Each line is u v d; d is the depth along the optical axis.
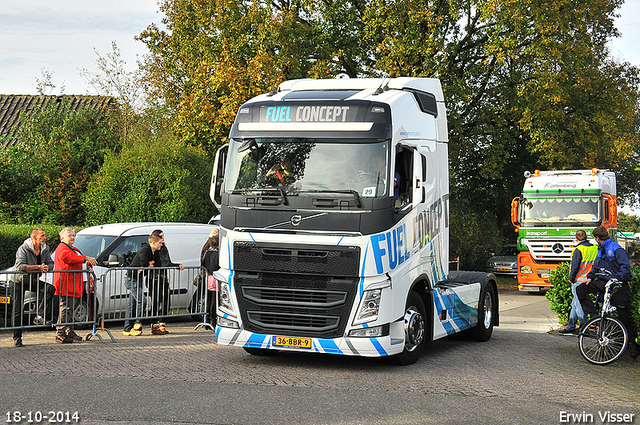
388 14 23.20
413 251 8.77
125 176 19.22
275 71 21.92
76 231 16.75
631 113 26.34
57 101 28.59
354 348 8.00
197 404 6.46
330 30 26.27
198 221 19.84
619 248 9.84
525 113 24.05
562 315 12.12
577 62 23.98
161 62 27.06
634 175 38.03
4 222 20.30
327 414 6.20
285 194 8.21
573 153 26.41
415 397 6.96
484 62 25.73
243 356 9.34
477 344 11.14
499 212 34.41
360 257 7.94
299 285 8.18
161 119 26.83
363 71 26.98
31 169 21.67
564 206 21.28
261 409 6.33
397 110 8.51
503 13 22.34
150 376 7.71
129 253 13.08
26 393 6.80
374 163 8.08
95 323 10.63
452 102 25.00
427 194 9.35
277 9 25.48
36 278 10.18
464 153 27.34
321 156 8.23
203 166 20.62
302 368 8.52
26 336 11.11
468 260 30.69
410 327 8.66
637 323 9.41
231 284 8.46
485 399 6.93
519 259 21.97
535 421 6.14
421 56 23.59
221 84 21.98
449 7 23.70
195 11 23.92
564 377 8.27
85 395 6.74
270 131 8.47
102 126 24.39
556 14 22.44
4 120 27.48
